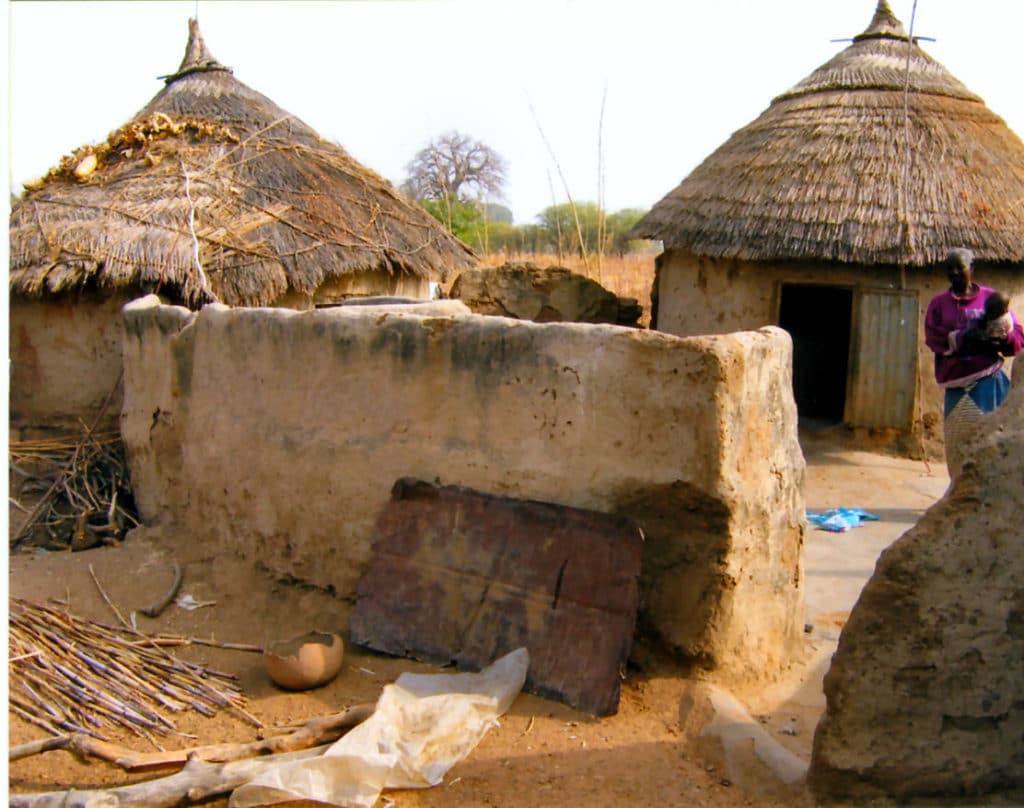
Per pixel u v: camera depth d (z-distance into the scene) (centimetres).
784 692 441
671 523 422
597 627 414
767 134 1030
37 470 755
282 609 520
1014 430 315
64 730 408
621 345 424
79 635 480
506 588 441
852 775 330
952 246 884
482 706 397
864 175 937
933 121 982
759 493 434
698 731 389
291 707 426
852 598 568
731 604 420
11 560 593
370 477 501
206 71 1109
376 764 353
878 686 326
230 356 564
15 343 851
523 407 453
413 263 1008
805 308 1177
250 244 887
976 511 316
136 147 998
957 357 620
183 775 358
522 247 2483
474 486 468
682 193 1077
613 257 2069
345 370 509
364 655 465
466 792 355
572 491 441
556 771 365
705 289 1035
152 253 841
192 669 458
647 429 421
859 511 739
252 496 554
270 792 345
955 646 321
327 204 988
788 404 464
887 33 1073
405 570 471
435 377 479
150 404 644
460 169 2412
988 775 328
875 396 929
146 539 606
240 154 1000
